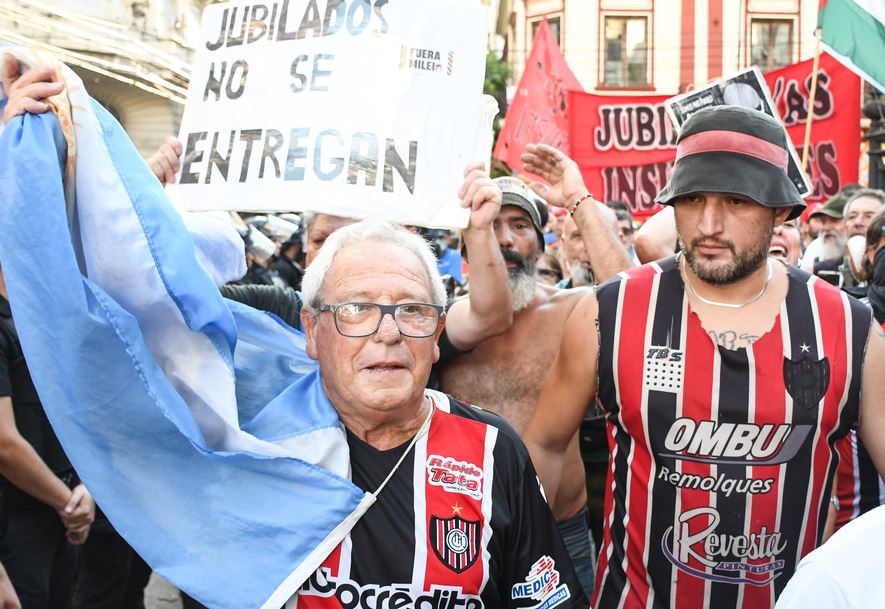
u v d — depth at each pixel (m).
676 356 2.13
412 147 2.44
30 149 1.70
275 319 2.28
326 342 1.86
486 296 2.71
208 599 1.73
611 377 2.19
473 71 2.51
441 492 1.85
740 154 2.02
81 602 3.54
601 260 2.99
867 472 2.97
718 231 2.04
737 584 2.12
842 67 7.13
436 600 1.80
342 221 2.67
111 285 1.78
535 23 28.38
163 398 1.76
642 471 2.19
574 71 27.80
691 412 2.11
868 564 1.22
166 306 1.81
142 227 1.78
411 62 2.45
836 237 6.46
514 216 3.10
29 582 2.93
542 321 3.17
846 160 7.18
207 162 2.49
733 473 2.10
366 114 2.42
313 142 2.41
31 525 2.94
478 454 1.91
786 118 7.46
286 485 1.81
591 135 8.56
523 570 1.91
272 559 1.76
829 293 2.14
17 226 1.69
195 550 1.76
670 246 3.28
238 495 1.80
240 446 1.85
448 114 2.48
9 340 2.81
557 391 2.37
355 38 2.45
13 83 1.78
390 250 1.86
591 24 27.59
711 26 27.56
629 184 8.62
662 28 27.62
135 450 1.77
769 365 2.09
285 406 1.96
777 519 2.10
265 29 2.52
